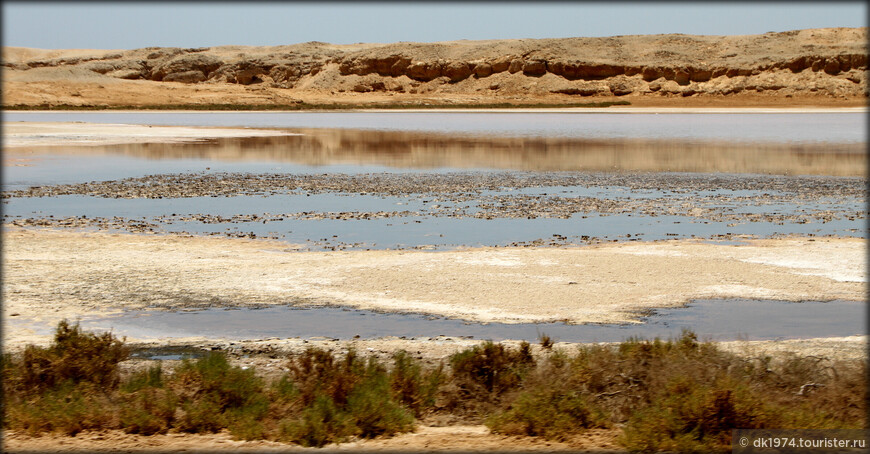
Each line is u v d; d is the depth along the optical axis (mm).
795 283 25625
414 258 29109
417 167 65688
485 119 154500
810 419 13914
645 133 109812
